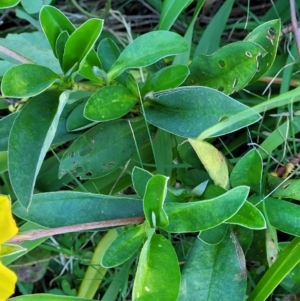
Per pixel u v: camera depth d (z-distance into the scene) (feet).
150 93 1.24
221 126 1.14
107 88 1.21
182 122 1.23
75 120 1.32
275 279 1.20
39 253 1.66
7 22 1.89
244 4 1.77
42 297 1.23
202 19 1.75
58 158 1.49
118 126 1.33
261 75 1.33
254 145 1.46
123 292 1.45
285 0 1.60
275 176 1.33
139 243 1.13
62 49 1.14
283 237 1.55
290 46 1.55
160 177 1.04
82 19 1.82
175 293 1.08
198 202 1.11
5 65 1.50
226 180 1.24
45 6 1.09
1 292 1.01
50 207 1.19
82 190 1.49
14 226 0.97
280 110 1.48
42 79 1.12
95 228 1.16
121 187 1.50
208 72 1.29
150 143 1.43
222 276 1.21
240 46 1.24
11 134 1.11
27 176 1.10
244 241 1.27
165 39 1.20
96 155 1.33
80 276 1.66
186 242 1.50
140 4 1.84
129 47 1.21
